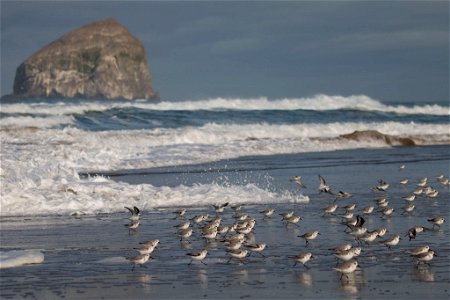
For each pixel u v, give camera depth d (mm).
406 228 20703
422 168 39031
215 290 13867
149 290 13953
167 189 27953
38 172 30562
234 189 28281
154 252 17734
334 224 21656
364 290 13672
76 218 23359
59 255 17422
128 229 21203
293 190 29859
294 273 15258
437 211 24062
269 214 22828
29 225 22000
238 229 19375
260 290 13820
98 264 16375
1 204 25109
